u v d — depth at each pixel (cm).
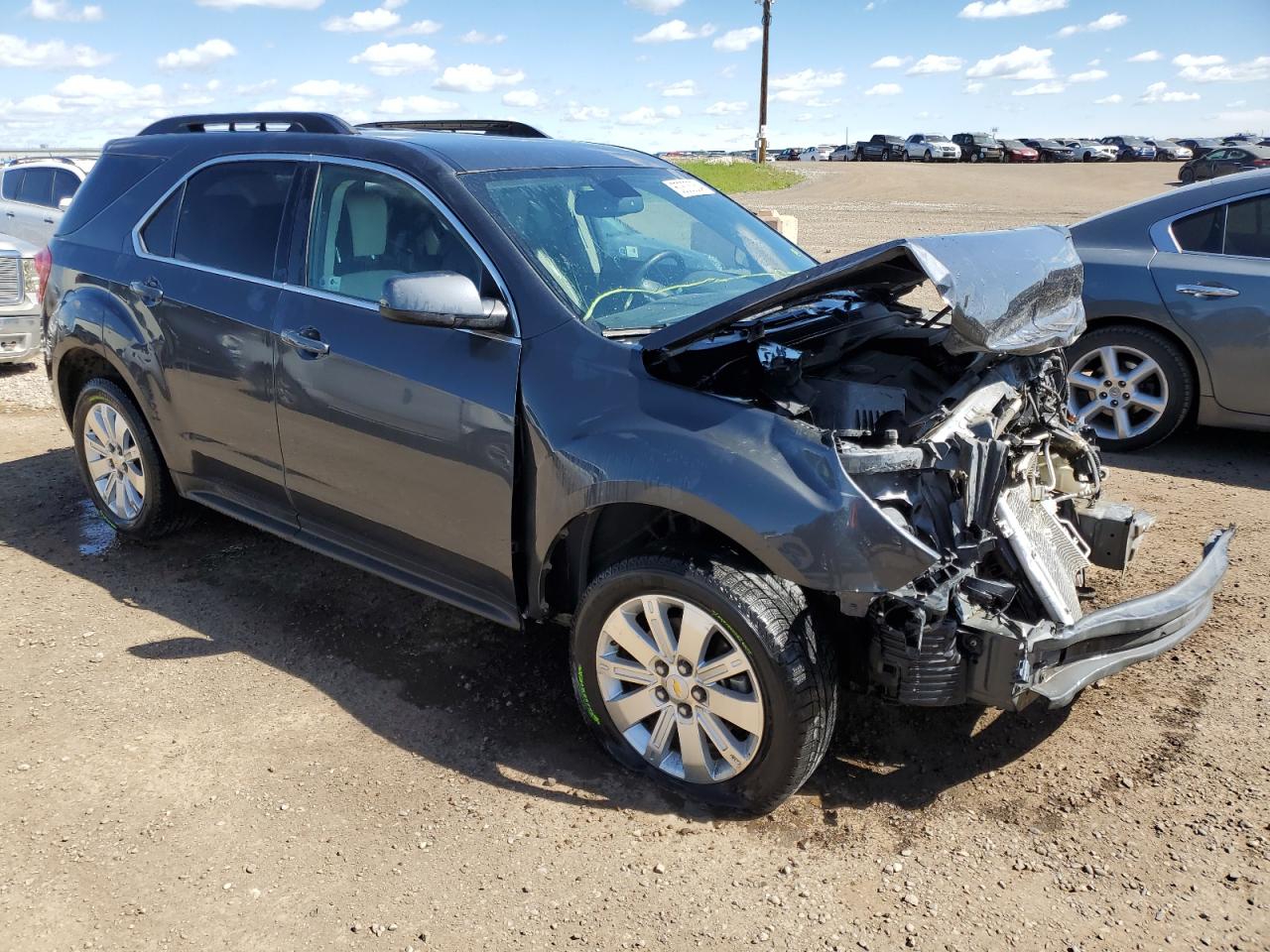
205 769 325
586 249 353
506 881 276
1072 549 353
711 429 285
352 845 290
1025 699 277
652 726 319
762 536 270
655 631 299
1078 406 640
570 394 308
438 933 258
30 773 322
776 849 287
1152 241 601
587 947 253
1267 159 3195
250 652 399
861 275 293
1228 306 567
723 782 298
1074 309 353
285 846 290
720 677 288
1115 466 600
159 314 430
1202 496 547
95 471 503
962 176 3991
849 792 311
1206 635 397
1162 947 249
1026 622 291
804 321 353
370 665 388
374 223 366
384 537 373
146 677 380
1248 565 455
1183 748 326
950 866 279
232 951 253
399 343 346
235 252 409
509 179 364
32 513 548
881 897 267
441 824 298
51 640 408
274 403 387
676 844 289
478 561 341
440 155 364
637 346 305
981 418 310
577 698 329
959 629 277
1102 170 4309
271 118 430
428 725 349
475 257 337
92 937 257
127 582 461
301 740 340
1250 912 259
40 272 514
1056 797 305
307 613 430
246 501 427
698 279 374
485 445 323
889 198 2988
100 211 473
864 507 264
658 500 285
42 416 755
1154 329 602
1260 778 310
